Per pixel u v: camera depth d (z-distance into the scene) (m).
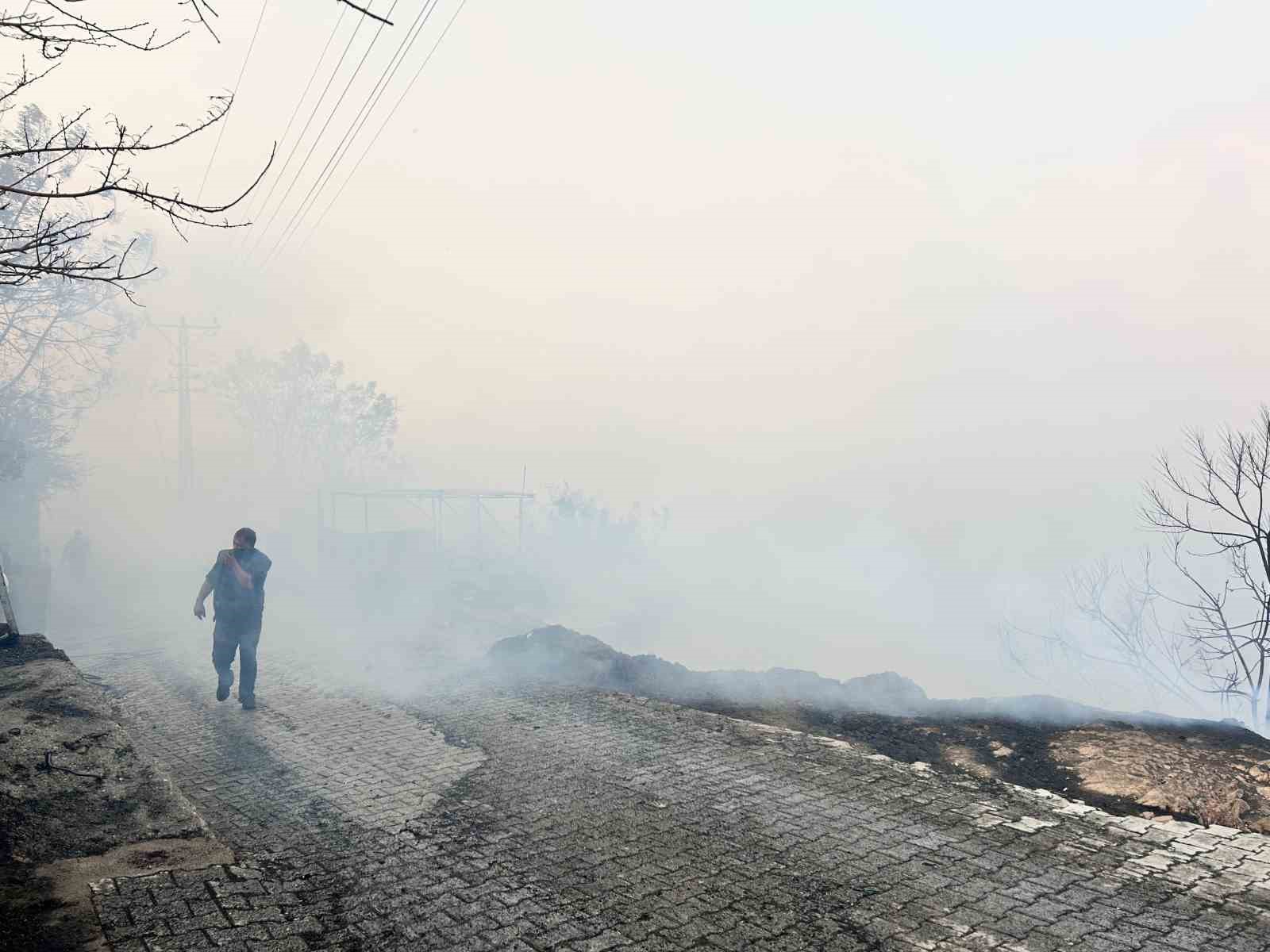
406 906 4.39
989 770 6.58
